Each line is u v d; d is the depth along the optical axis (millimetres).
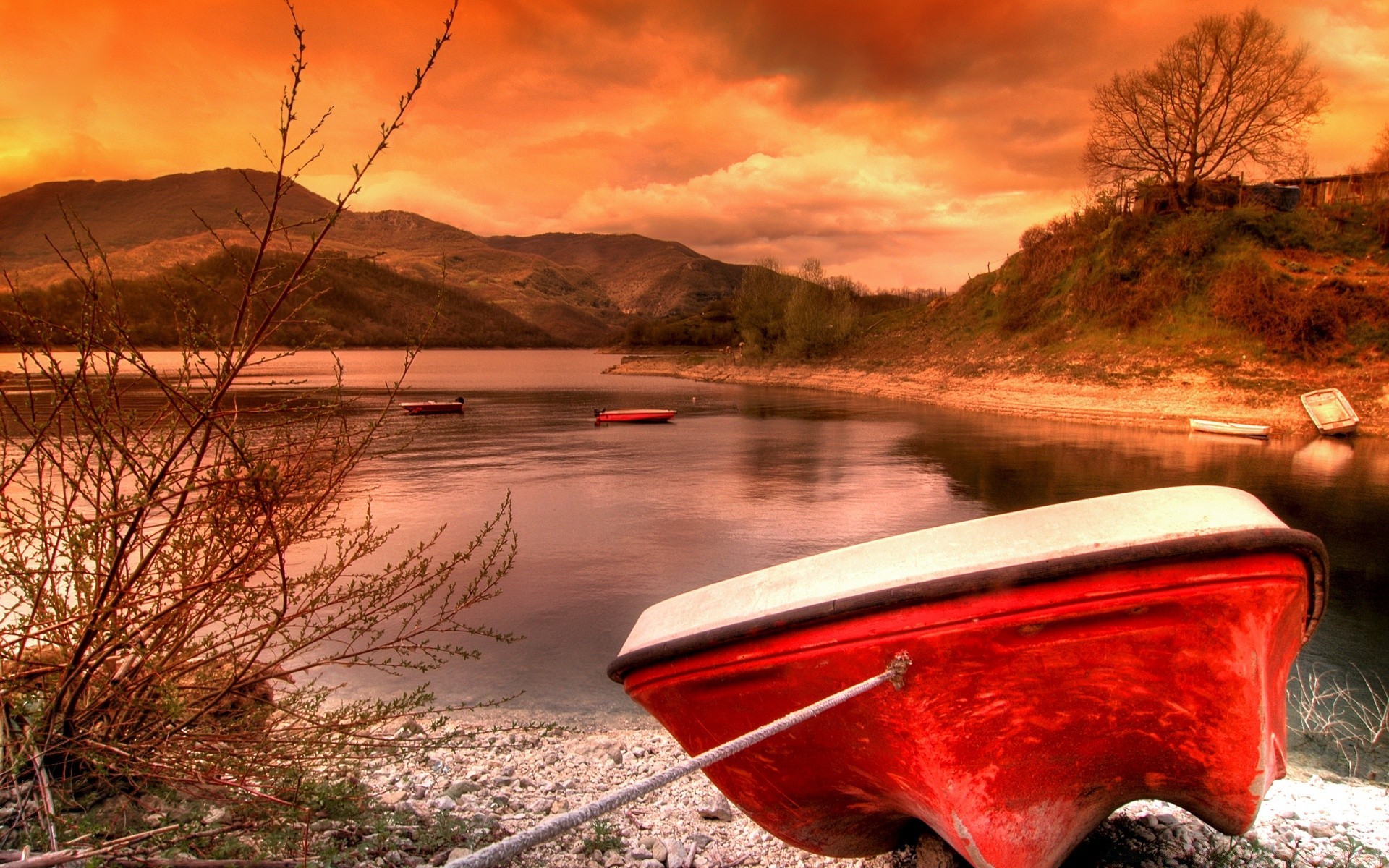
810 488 22188
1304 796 5074
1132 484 22547
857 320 77750
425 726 6695
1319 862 3934
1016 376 48656
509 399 59406
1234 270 43812
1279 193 50344
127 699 3184
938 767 3084
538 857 3816
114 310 2787
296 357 133875
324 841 3406
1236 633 2770
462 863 1402
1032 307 55656
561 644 9703
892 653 2947
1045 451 29516
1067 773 3127
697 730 3652
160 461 2990
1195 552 2678
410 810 4035
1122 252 50625
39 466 2973
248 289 2787
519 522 17578
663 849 4078
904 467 26156
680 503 19969
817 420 42062
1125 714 2955
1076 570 2725
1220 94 50656
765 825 3883
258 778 3389
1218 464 26328
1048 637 2824
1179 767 3107
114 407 2934
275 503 3033
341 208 2742
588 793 4922
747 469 25812
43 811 2719
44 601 3168
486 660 9031
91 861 2637
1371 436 32812
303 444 3215
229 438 2854
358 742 4426
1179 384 40344
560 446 32062
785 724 2436
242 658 3777
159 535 3008
